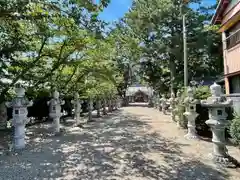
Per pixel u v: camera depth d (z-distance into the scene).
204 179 4.32
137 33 23.91
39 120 13.89
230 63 13.27
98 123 13.13
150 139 8.14
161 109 22.47
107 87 18.22
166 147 6.89
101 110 20.45
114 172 4.73
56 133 9.38
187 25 22.75
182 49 22.20
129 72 36.25
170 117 16.03
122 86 36.81
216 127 5.37
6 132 10.04
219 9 14.07
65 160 5.62
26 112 6.97
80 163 5.36
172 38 22.58
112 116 17.48
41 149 6.78
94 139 8.27
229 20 12.13
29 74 11.05
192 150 6.50
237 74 12.49
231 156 5.65
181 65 25.23
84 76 14.09
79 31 9.16
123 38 17.45
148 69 28.16
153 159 5.64
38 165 5.24
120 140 8.04
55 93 9.63
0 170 4.91
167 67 26.50
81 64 12.58
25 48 9.74
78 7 6.96
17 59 10.52
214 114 5.41
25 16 6.99
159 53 24.16
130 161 5.49
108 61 14.56
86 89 14.70
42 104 13.66
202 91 8.88
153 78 28.55
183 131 9.73
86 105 20.59
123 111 23.33
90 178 4.41
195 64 25.77
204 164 5.21
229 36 13.03
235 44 12.55
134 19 23.47
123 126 11.71
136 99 51.72
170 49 22.67
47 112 14.09
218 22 14.82
